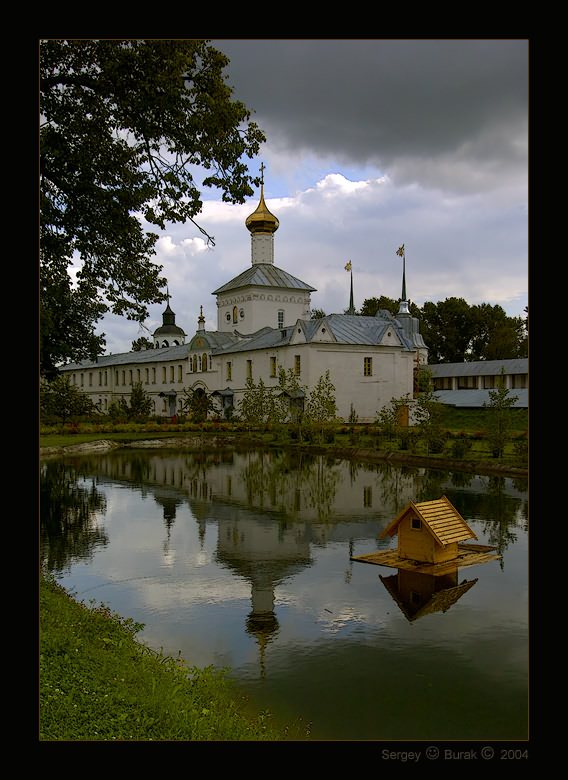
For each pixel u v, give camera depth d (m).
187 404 72.69
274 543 16.08
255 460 37.56
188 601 11.70
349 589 12.28
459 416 61.06
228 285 81.12
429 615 10.87
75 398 62.16
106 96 16.83
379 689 8.27
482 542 15.89
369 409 59.41
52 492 24.92
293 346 58.53
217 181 18.20
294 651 9.47
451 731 7.27
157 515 20.00
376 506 21.28
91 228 18.33
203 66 17.45
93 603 11.49
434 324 102.00
